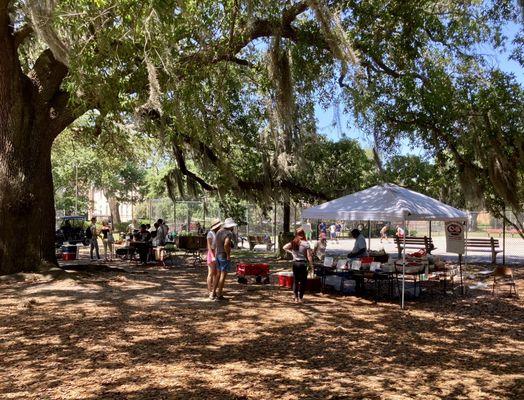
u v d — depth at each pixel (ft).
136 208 168.76
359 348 22.22
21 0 31.55
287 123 37.65
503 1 44.98
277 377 17.93
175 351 21.04
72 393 16.02
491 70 46.21
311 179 66.59
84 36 29.60
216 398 15.70
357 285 37.65
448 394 16.53
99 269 46.11
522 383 17.75
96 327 25.04
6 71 38.93
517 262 60.80
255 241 81.05
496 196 53.26
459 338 24.41
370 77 45.60
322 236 75.36
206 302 32.45
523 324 27.58
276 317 28.35
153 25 27.71
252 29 34.76
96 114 48.32
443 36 44.21
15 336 23.20
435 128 47.47
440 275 39.47
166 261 60.34
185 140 50.67
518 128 45.44
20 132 40.50
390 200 34.14
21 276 39.17
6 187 39.88
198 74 34.83
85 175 136.05
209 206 100.58
